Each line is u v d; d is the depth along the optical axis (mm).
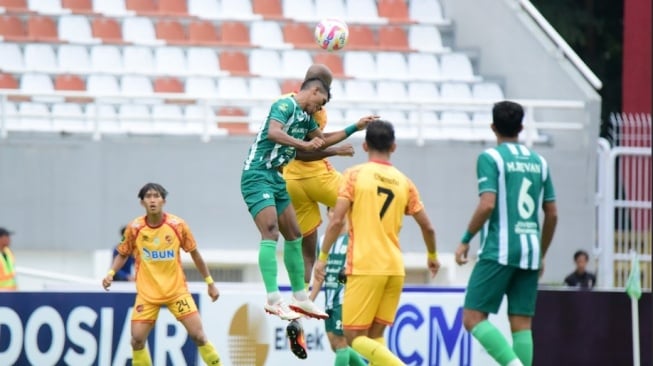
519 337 37125
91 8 80562
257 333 46250
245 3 82688
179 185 65688
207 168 65938
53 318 44812
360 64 78188
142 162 65375
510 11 76312
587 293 48938
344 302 38656
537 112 72312
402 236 67125
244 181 35625
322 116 37750
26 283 63844
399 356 46969
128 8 81375
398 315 47031
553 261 68875
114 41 76500
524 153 36812
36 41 75562
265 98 65250
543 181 37156
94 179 65062
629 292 47219
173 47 77000
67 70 74000
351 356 43469
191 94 74438
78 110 72125
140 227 43375
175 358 45594
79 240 64875
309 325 46625
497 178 36344
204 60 76875
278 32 80250
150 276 43375
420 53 79062
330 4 83312
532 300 37125
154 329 45500
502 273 36406
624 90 86688
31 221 64562
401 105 70375
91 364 45031
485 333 36375
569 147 69375
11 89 72750
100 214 65062
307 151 34625
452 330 47531
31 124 71000
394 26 81125
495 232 36469
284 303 35500
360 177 38344
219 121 65938
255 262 66250
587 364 48781
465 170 67812
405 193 38844
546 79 72938
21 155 64500
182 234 43656
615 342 49031
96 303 45125
